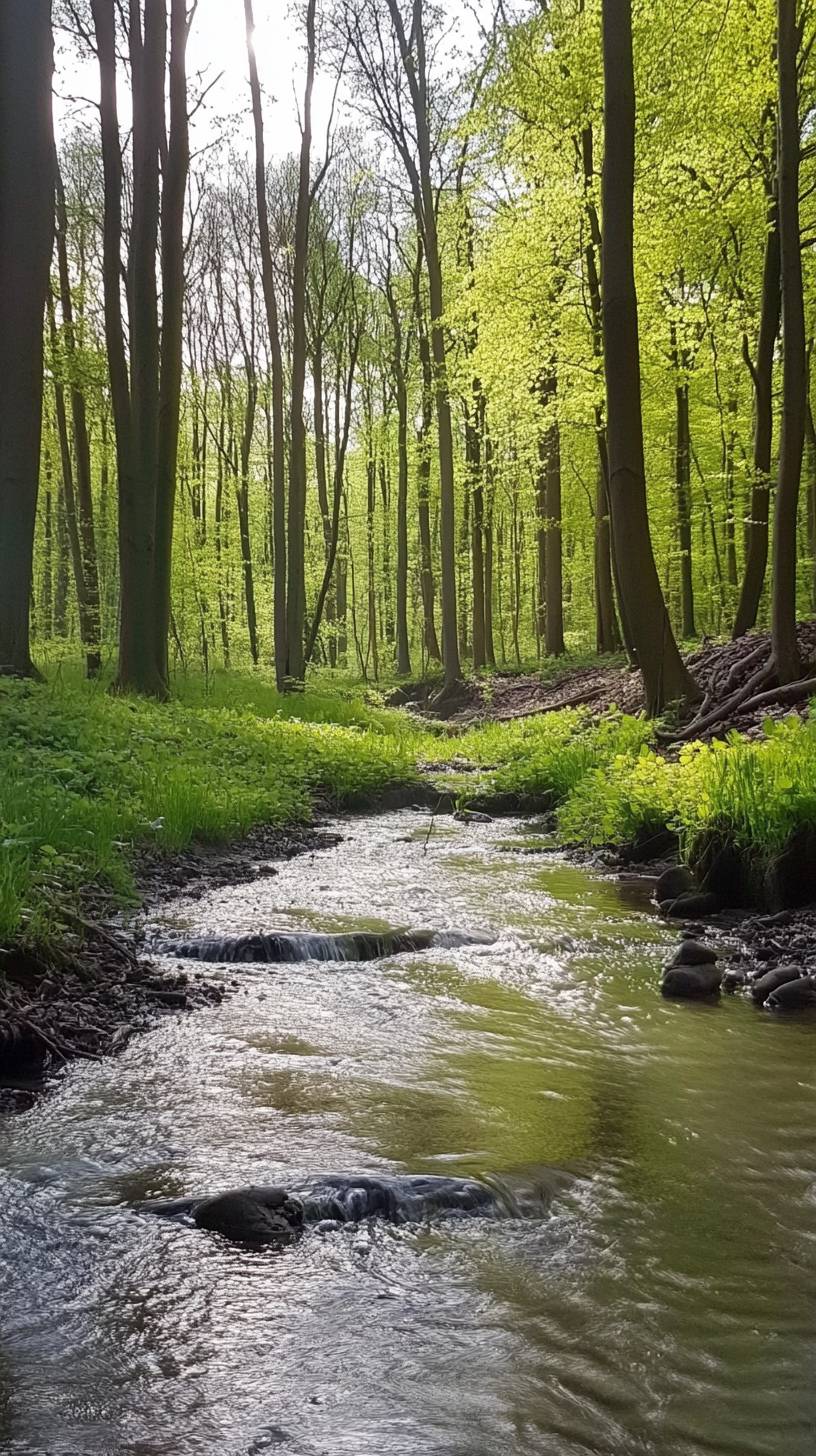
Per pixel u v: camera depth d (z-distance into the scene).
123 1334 3.08
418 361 36.28
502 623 43.78
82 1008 5.92
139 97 17.52
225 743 14.70
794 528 13.48
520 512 39.75
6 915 6.07
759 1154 4.34
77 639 25.94
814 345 22.02
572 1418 2.74
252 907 8.66
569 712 19.06
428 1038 5.80
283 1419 2.71
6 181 13.63
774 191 17.09
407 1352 3.02
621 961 7.36
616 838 11.35
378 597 48.09
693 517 24.41
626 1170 4.21
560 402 21.14
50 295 23.75
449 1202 3.90
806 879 8.27
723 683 14.49
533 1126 4.62
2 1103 4.83
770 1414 2.76
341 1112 4.76
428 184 25.66
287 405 36.97
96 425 28.58
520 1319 3.19
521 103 19.80
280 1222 3.71
